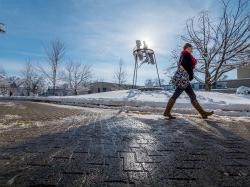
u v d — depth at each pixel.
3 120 6.67
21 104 15.20
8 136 4.48
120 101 13.09
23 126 5.65
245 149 3.79
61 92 47.81
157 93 15.55
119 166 2.88
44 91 51.56
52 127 5.54
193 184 2.39
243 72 35.12
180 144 4.04
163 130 5.33
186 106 10.70
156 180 2.47
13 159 3.09
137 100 12.76
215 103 10.82
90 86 52.22
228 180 2.50
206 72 18.55
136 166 2.88
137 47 20.80
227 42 17.78
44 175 2.56
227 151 3.65
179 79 7.22
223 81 34.88
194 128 5.68
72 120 6.77
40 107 12.31
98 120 6.79
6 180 2.42
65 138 4.36
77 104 15.04
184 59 7.26
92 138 4.38
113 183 2.38
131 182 2.41
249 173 2.71
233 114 8.94
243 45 17.81
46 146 3.76
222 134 5.02
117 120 6.80
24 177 2.50
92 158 3.17
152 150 3.62
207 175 2.63
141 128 5.52
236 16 17.70
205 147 3.88
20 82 57.72
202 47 18.52
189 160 3.17
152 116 7.86
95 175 2.58
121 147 3.76
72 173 2.63
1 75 56.03
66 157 3.21
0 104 14.85
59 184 2.34
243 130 5.54
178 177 2.56
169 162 3.06
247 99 13.23
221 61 17.97
